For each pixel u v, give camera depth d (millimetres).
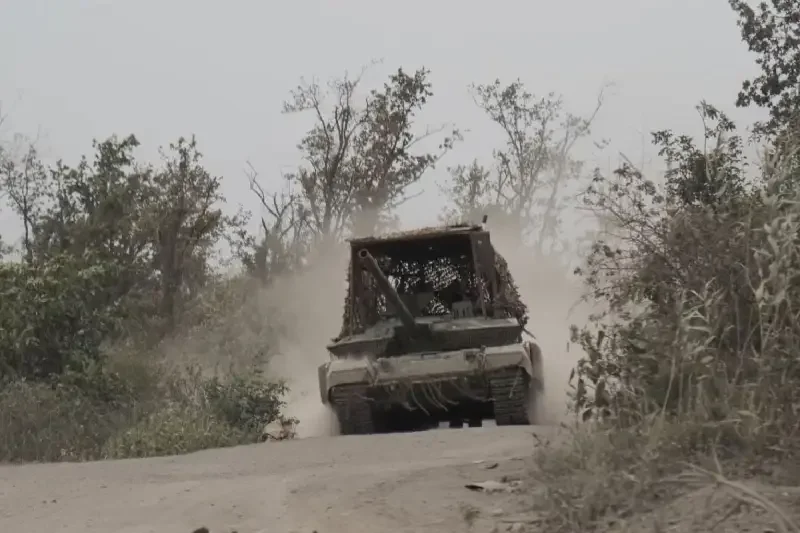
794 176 24766
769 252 23203
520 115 165250
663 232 27422
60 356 60594
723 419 21281
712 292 24797
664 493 19344
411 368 52250
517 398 51688
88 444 49000
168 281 111188
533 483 23219
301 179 147750
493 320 56875
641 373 24172
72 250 89750
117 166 114500
